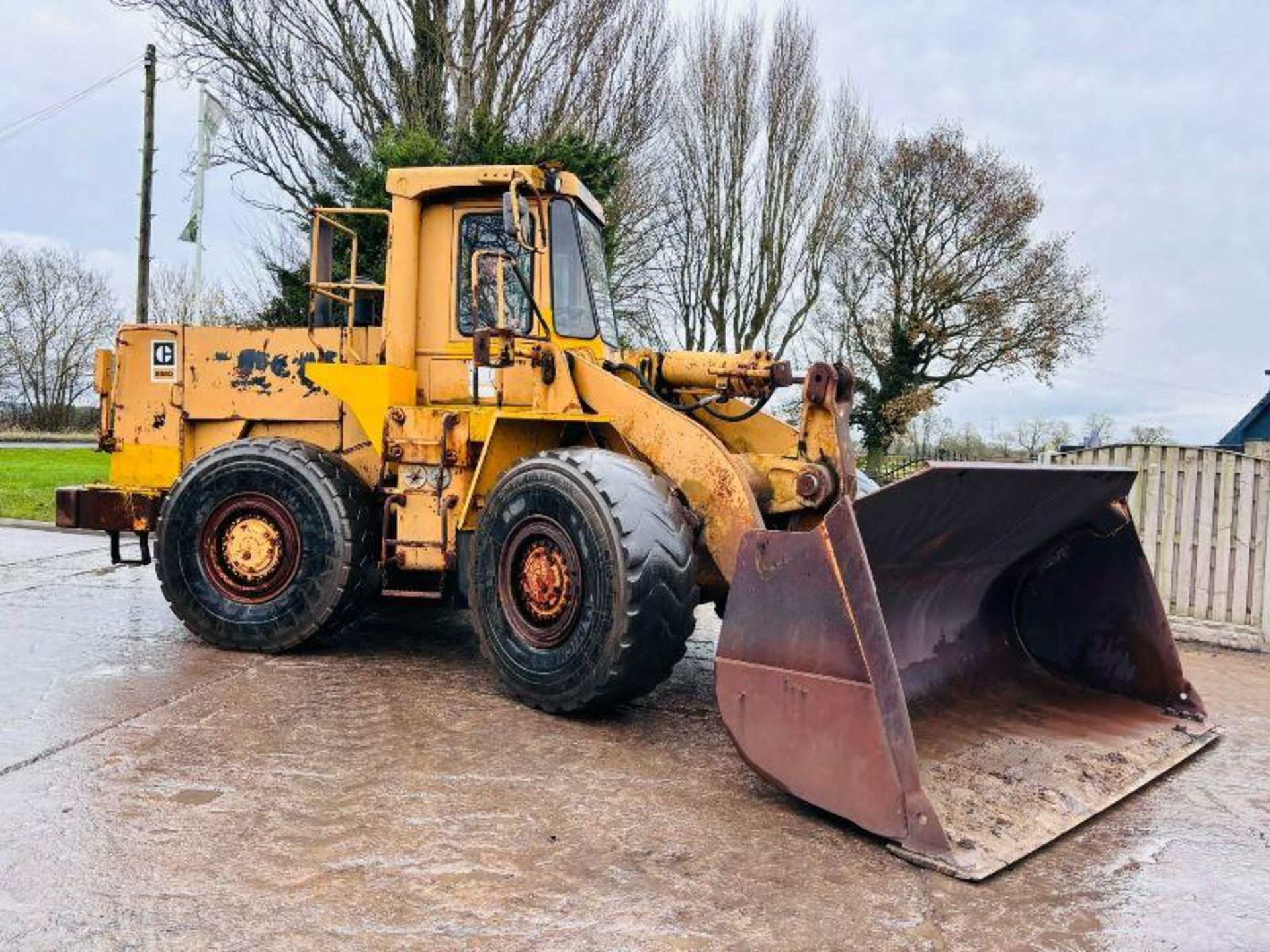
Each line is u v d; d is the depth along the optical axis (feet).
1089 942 7.95
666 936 7.70
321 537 16.57
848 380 13.05
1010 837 9.73
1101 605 14.60
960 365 85.92
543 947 7.44
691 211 70.85
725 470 13.53
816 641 10.05
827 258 76.84
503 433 15.44
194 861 8.66
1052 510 13.05
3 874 8.29
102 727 12.37
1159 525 23.63
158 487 18.99
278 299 44.29
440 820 9.82
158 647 17.29
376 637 18.94
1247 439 75.61
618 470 13.17
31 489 46.85
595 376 15.24
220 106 48.29
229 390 18.65
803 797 10.11
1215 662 20.56
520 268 16.62
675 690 15.58
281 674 15.55
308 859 8.82
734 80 70.69
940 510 11.12
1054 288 85.66
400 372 16.75
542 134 46.93
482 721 13.34
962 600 14.07
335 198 43.65
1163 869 9.46
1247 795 11.69
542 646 13.64
